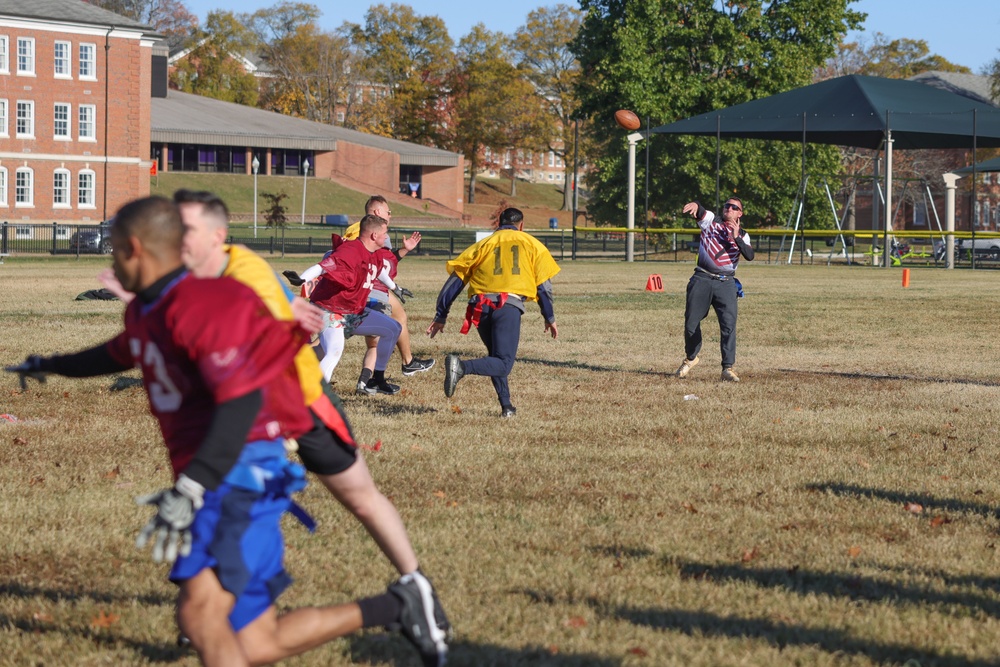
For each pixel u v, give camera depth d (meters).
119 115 73.62
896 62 106.38
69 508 7.23
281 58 130.00
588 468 8.65
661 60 57.62
